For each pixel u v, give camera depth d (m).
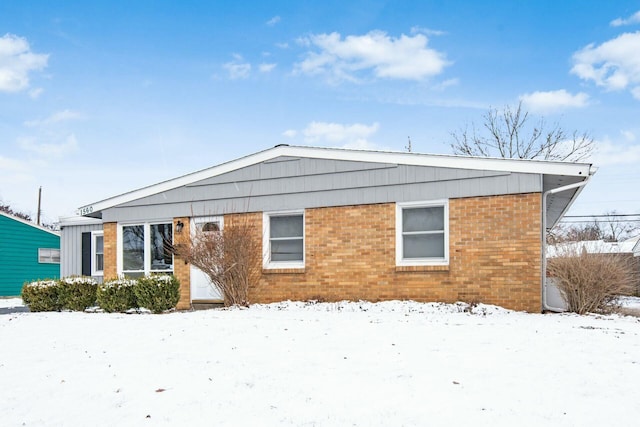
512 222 12.47
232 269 14.43
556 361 6.98
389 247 13.61
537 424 4.79
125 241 17.30
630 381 6.07
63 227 21.61
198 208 16.02
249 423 4.92
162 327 10.40
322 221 14.38
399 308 12.47
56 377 6.69
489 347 7.84
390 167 13.74
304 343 8.32
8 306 19.86
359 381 6.15
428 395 5.61
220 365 7.04
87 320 12.02
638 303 21.66
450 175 13.12
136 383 6.30
